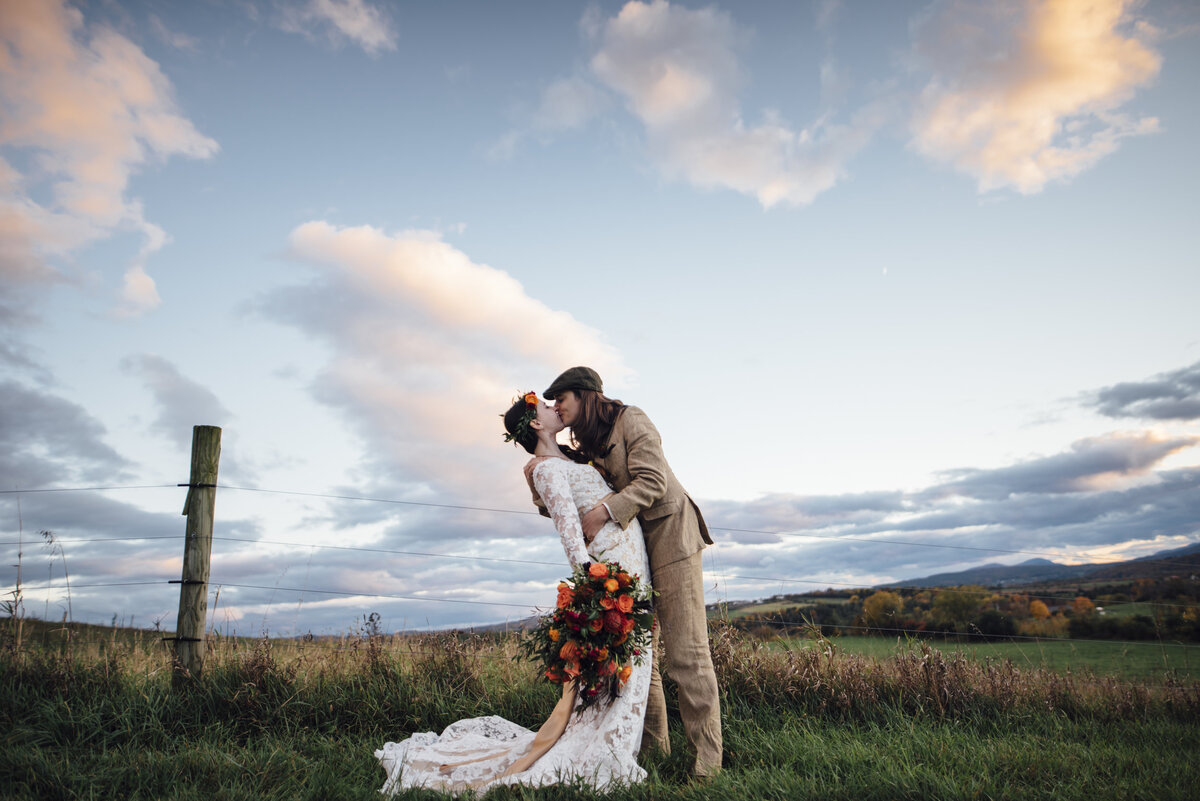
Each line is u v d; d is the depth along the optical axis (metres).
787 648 4.77
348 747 3.53
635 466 3.20
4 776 2.66
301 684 4.13
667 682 4.09
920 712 4.30
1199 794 2.66
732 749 3.51
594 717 2.92
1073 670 5.26
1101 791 2.69
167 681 4.01
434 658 4.52
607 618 2.76
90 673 3.89
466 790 2.66
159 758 3.00
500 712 4.11
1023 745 3.47
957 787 2.61
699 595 3.27
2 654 3.82
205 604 4.22
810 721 4.12
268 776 2.87
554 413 3.39
